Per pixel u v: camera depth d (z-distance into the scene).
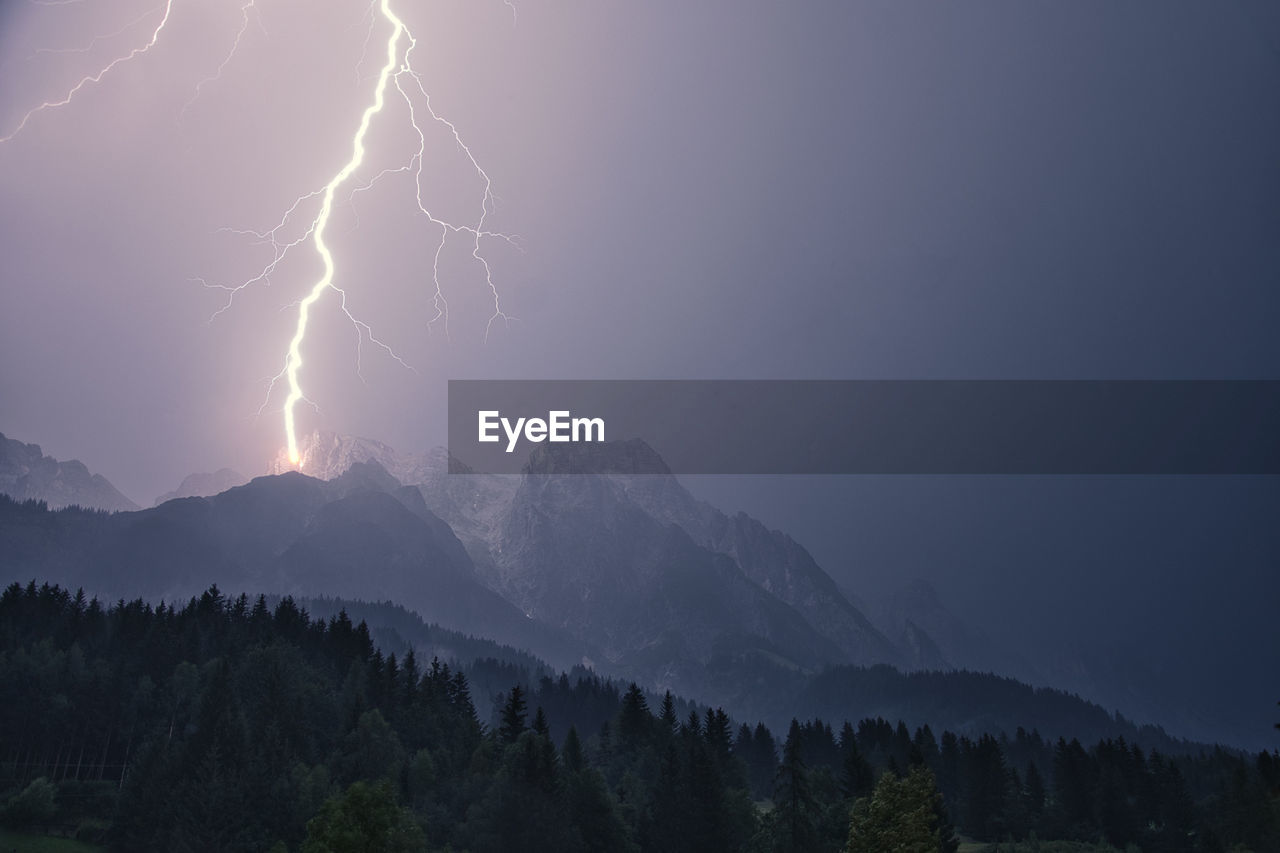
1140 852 144.62
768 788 181.88
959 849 147.50
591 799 120.12
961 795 165.38
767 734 198.38
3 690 136.88
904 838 81.75
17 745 134.50
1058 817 155.38
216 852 106.19
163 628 160.38
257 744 121.94
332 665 173.75
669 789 126.94
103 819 120.06
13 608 171.12
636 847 120.38
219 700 126.19
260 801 111.88
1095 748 192.62
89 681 141.50
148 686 143.75
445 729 153.50
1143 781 160.00
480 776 129.00
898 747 185.38
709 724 170.62
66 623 166.75
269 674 142.75
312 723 140.88
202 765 112.19
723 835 122.38
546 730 156.12
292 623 186.12
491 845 113.19
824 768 149.00
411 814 110.00
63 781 129.38
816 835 112.75
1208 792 186.88
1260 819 143.62
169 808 110.19
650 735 169.50
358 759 127.38
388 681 160.12
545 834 113.88
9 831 114.38
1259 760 162.62
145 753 123.44
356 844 77.56
